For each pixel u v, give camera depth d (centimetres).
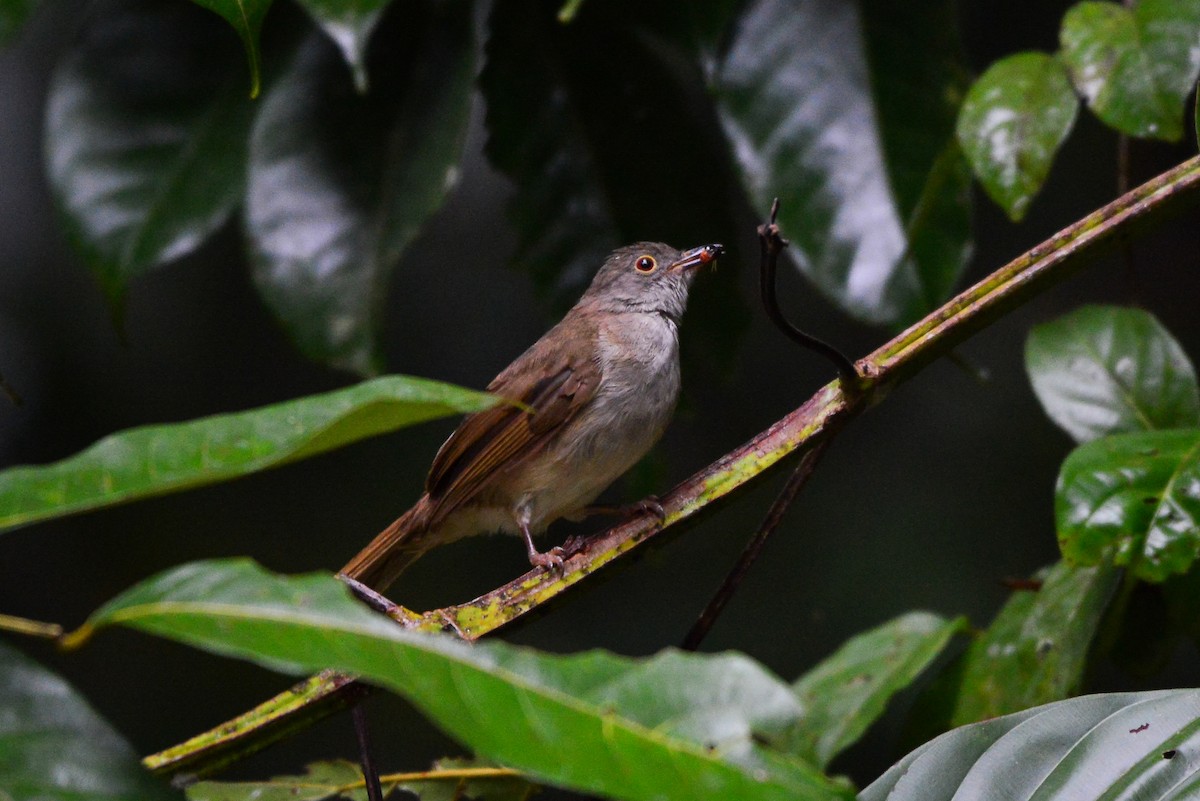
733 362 915
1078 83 629
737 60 771
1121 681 1221
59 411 1391
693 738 267
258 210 789
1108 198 1382
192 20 829
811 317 1446
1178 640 675
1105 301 1422
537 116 849
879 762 1238
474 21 782
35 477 303
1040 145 626
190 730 1336
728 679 273
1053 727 443
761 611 1357
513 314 1460
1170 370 656
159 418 1406
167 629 292
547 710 274
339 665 283
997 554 1337
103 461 305
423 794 604
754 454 542
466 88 774
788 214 755
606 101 849
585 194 859
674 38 815
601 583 538
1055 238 537
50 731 296
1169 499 546
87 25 824
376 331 781
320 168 791
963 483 1373
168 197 815
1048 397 665
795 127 762
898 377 535
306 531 1404
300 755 1320
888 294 743
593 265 868
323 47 807
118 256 809
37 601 1362
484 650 283
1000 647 670
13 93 1449
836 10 770
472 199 1469
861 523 1373
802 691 716
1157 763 417
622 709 273
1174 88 611
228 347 1428
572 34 840
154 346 1417
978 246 1408
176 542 1391
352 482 1427
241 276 1432
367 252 785
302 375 1434
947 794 434
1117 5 652
